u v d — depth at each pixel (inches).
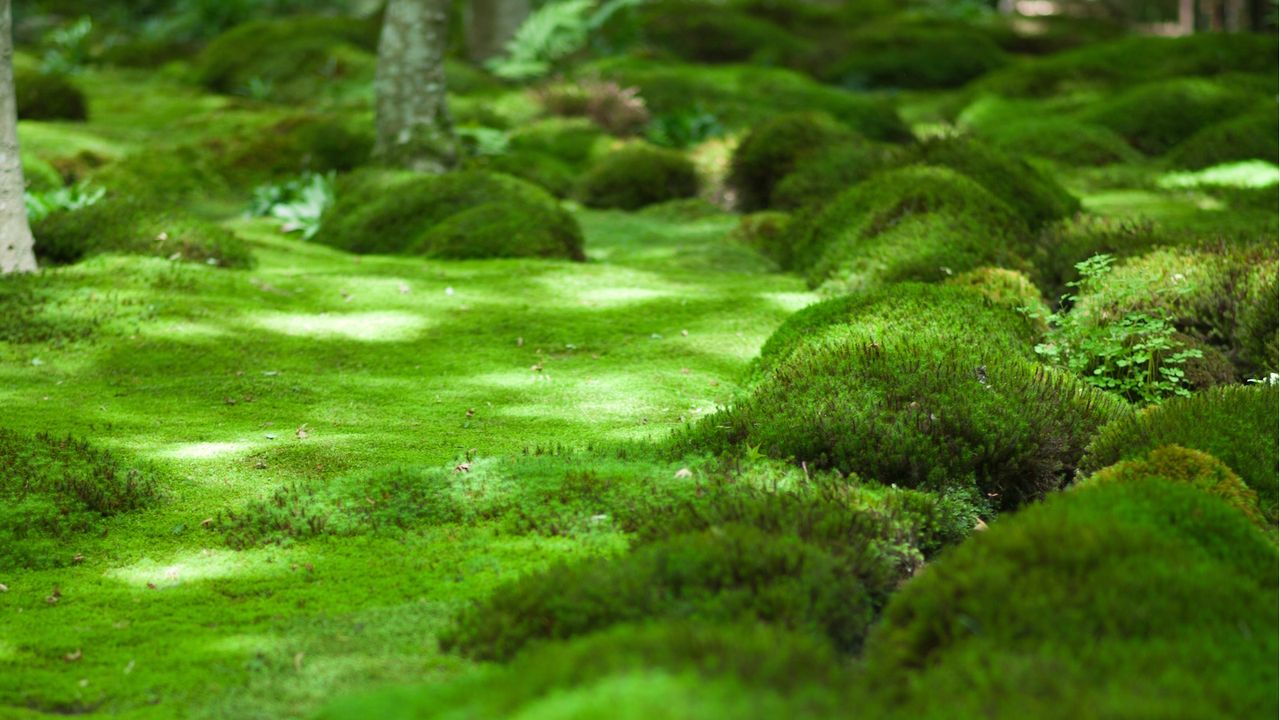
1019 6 1346.0
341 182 450.0
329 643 135.6
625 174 482.0
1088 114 569.0
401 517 176.6
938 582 124.0
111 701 124.3
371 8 1135.0
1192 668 104.9
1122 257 293.1
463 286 330.3
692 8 912.3
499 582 151.9
